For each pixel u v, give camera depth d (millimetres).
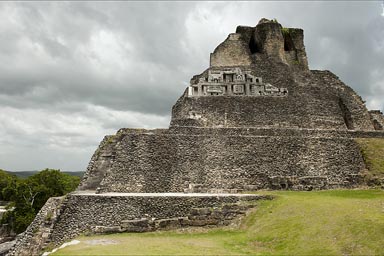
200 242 16891
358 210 16625
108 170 25453
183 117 33500
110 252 14508
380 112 38938
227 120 32625
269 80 37594
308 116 34438
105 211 20516
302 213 17812
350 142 29234
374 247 12938
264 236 16719
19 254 19719
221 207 20719
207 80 35406
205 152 27328
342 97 37844
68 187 45125
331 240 14367
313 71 40344
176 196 21156
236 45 40469
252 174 26250
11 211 38844
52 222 20250
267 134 29359
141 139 27359
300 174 26844
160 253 14445
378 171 26312
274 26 41188
